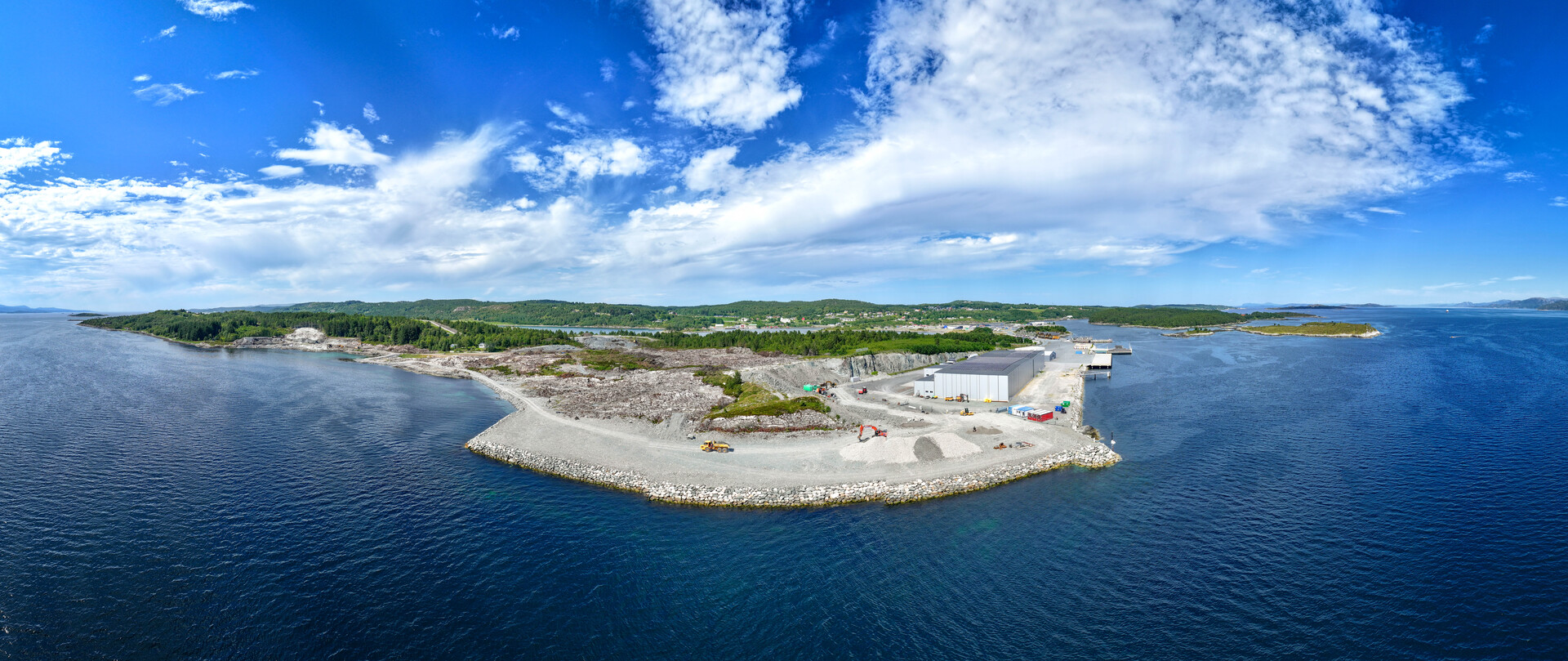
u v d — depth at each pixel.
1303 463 84.62
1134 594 51.09
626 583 53.09
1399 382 154.38
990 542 60.72
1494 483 74.88
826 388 148.12
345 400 138.00
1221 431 103.88
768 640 45.50
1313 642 44.44
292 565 55.34
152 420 111.69
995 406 125.44
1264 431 104.06
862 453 86.25
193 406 125.81
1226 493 73.56
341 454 90.62
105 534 60.84
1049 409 113.25
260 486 75.56
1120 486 76.44
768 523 65.75
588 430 103.38
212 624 46.09
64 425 106.62
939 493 73.62
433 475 81.69
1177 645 44.41
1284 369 185.38
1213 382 162.12
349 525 64.25
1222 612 48.28
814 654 43.91
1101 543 60.34
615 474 79.81
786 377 159.12
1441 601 49.28
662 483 76.06
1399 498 70.94
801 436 97.75
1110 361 195.38
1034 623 47.28
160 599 49.31
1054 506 69.94
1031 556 57.56
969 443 89.69
